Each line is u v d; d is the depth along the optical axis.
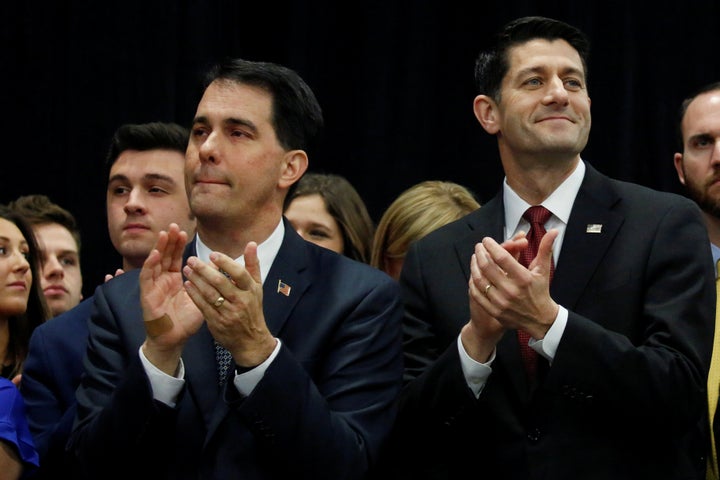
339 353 8.27
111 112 14.80
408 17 15.27
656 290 8.29
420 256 9.17
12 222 10.70
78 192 14.76
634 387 7.80
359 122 15.29
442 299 8.86
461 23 15.47
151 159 11.36
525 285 7.75
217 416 7.93
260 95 8.57
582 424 8.14
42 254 12.81
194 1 14.84
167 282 7.83
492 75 9.22
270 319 8.30
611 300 8.31
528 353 8.46
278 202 8.68
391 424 8.23
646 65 15.09
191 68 14.80
